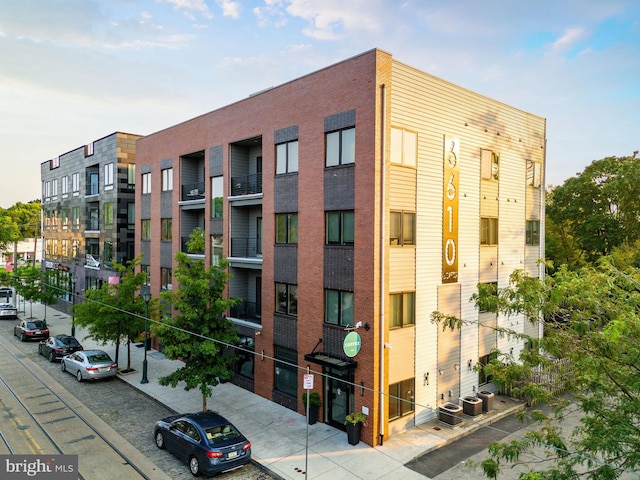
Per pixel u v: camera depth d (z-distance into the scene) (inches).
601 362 362.3
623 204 1176.2
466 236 791.7
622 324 320.5
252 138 859.4
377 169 636.7
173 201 1094.4
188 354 705.0
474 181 807.7
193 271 734.5
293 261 762.2
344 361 657.0
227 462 525.7
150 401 794.8
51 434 642.8
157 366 998.4
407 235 688.4
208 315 709.3
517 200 911.0
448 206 752.3
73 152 1705.2
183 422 574.9
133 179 1429.6
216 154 948.0
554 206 1412.4
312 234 726.5
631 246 1171.9
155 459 576.7
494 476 363.6
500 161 864.9
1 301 1973.4
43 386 866.8
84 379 887.1
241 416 722.2
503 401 790.5
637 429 335.9
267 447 612.1
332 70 693.3
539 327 981.8
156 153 1162.6
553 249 1389.0
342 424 674.8
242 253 919.0
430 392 723.4
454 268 764.6
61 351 1038.4
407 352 687.1
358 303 652.1
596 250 1283.2
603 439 328.5
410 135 689.6
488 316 840.3
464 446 626.2
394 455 593.0
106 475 529.7
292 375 764.6
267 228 813.2
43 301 1480.1
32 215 4030.5
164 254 1135.0
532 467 557.0
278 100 792.3
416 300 701.3
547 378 770.2
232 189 909.2
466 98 789.9
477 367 460.4
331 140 700.0
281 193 786.8
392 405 663.8
